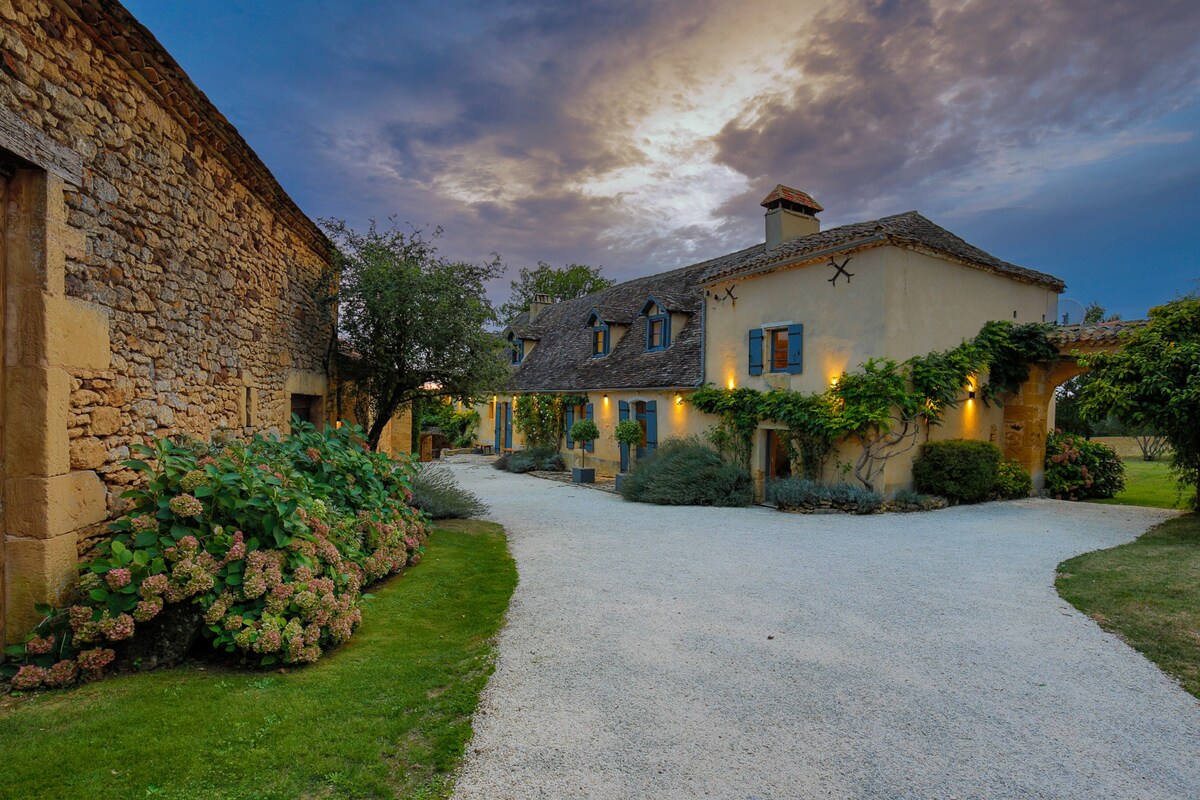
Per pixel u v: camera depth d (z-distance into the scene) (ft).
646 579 20.70
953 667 13.38
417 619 16.21
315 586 13.21
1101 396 30.09
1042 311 42.91
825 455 36.68
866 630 15.70
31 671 10.48
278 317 25.73
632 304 64.54
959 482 34.60
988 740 10.39
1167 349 28.07
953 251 35.32
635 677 12.81
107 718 9.53
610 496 44.01
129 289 14.17
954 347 36.52
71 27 11.96
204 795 7.89
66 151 11.85
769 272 40.06
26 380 11.13
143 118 14.78
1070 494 40.29
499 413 81.71
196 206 17.72
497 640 14.88
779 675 12.98
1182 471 32.91
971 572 21.08
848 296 35.01
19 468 11.10
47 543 11.22
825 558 23.41
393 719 10.36
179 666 11.89
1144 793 8.93
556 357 71.26
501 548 25.52
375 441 37.22
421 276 33.60
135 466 12.59
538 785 8.86
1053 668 13.26
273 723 9.77
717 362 44.32
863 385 33.65
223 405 19.85
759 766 9.54
